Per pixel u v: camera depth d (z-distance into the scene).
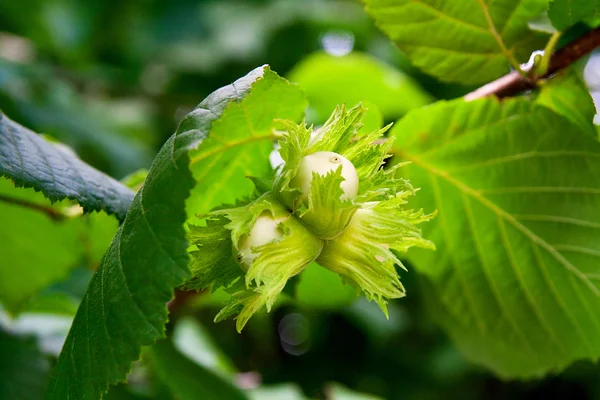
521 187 0.45
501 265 0.46
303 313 0.85
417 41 0.44
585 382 0.87
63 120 0.68
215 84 0.94
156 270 0.35
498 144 0.44
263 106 0.40
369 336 0.81
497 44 0.43
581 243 0.44
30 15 0.92
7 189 0.46
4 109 0.63
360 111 0.37
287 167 0.37
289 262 0.36
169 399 0.51
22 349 0.49
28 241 0.48
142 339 0.35
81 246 0.49
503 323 0.46
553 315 0.46
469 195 0.45
